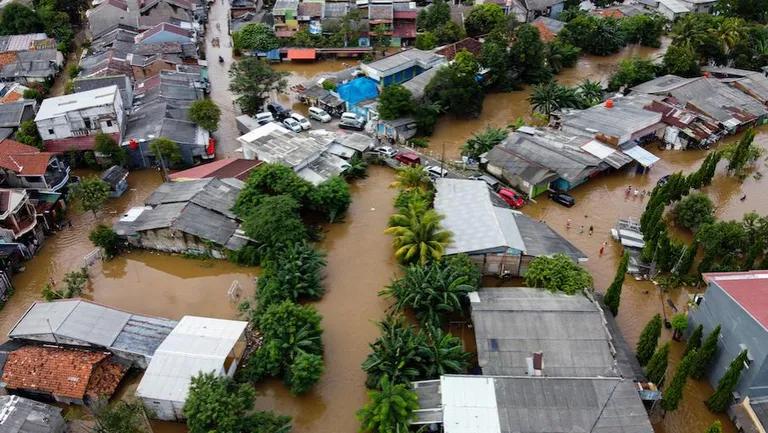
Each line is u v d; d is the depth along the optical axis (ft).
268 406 139.54
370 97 283.18
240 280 180.65
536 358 135.13
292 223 182.09
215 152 252.21
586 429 119.44
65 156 232.53
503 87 315.58
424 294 155.22
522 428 119.65
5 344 149.18
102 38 344.69
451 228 180.34
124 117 254.47
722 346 137.69
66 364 140.97
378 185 228.84
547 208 215.51
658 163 247.70
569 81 329.93
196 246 188.44
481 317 147.13
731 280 142.00
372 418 124.57
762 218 181.16
